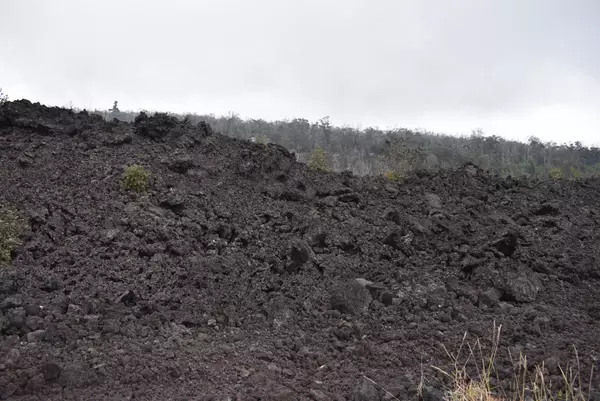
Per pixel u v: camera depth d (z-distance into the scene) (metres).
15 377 3.98
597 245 9.64
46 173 8.40
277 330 5.66
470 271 7.80
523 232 9.70
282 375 4.53
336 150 45.66
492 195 11.97
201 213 8.20
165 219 7.73
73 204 7.70
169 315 5.60
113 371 4.30
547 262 8.56
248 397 3.97
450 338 5.64
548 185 13.82
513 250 8.47
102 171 8.76
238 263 7.04
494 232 9.38
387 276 7.35
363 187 11.23
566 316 6.60
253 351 5.01
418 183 12.24
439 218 9.90
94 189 8.19
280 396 3.99
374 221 9.26
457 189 11.91
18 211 7.22
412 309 6.54
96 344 4.74
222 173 9.80
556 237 9.74
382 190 11.24
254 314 5.98
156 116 10.99
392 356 5.09
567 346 5.38
